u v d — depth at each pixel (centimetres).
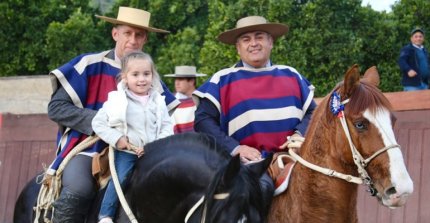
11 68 1645
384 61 1280
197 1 1697
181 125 884
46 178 509
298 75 555
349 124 438
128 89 483
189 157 443
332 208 458
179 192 438
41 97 1102
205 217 404
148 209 451
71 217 478
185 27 1723
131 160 476
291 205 475
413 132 784
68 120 511
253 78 548
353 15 1275
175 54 1602
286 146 516
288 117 536
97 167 481
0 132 1030
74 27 1599
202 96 552
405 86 988
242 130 539
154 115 485
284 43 1235
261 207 407
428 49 1288
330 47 1239
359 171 434
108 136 468
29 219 538
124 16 549
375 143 425
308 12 1246
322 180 459
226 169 401
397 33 1278
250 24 548
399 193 412
